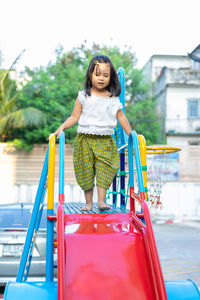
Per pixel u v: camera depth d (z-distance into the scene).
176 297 2.80
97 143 3.33
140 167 3.00
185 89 23.00
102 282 2.53
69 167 16.06
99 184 3.28
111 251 2.68
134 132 3.19
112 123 3.33
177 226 14.27
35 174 17.19
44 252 5.02
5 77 16.92
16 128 17.05
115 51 19.16
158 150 4.32
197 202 16.95
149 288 2.56
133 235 2.82
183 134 22.75
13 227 5.43
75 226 2.93
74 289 2.49
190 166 18.34
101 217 3.06
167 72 22.92
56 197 14.98
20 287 2.74
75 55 18.66
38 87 17.31
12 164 17.19
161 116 22.67
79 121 3.35
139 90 19.66
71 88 17.38
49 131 16.61
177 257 8.37
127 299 2.50
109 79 3.28
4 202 16.64
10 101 17.02
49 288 2.74
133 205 3.24
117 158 3.36
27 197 16.59
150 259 2.58
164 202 16.86
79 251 2.66
